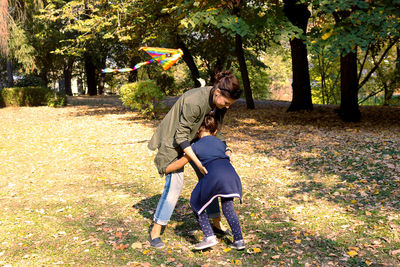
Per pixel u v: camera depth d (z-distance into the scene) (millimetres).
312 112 15016
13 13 20297
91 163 7418
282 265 3178
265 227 4043
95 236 3916
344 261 3178
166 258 3400
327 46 7441
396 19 7105
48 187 5863
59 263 3309
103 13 14305
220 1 9094
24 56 20719
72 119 14859
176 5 10008
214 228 3973
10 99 20297
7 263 3307
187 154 3311
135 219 4422
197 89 3361
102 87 36281
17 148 9086
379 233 3678
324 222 4082
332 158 7043
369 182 5438
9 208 4844
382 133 9711
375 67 18828
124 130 11602
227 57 23375
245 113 15852
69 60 29969
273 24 8430
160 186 5828
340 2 7094
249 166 6836
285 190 5387
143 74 35781
